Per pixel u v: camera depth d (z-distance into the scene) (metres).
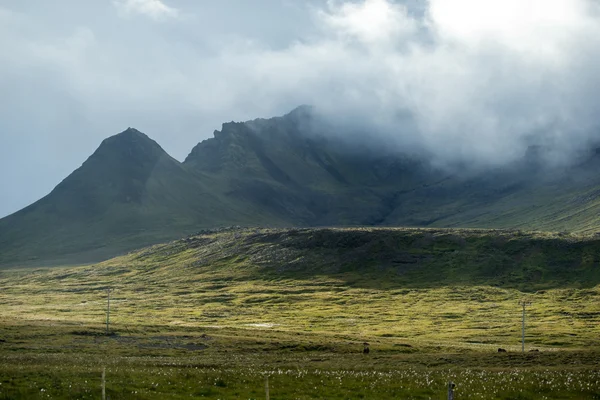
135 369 64.25
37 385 49.97
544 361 87.94
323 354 107.94
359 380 59.12
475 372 70.31
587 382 57.31
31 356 87.12
